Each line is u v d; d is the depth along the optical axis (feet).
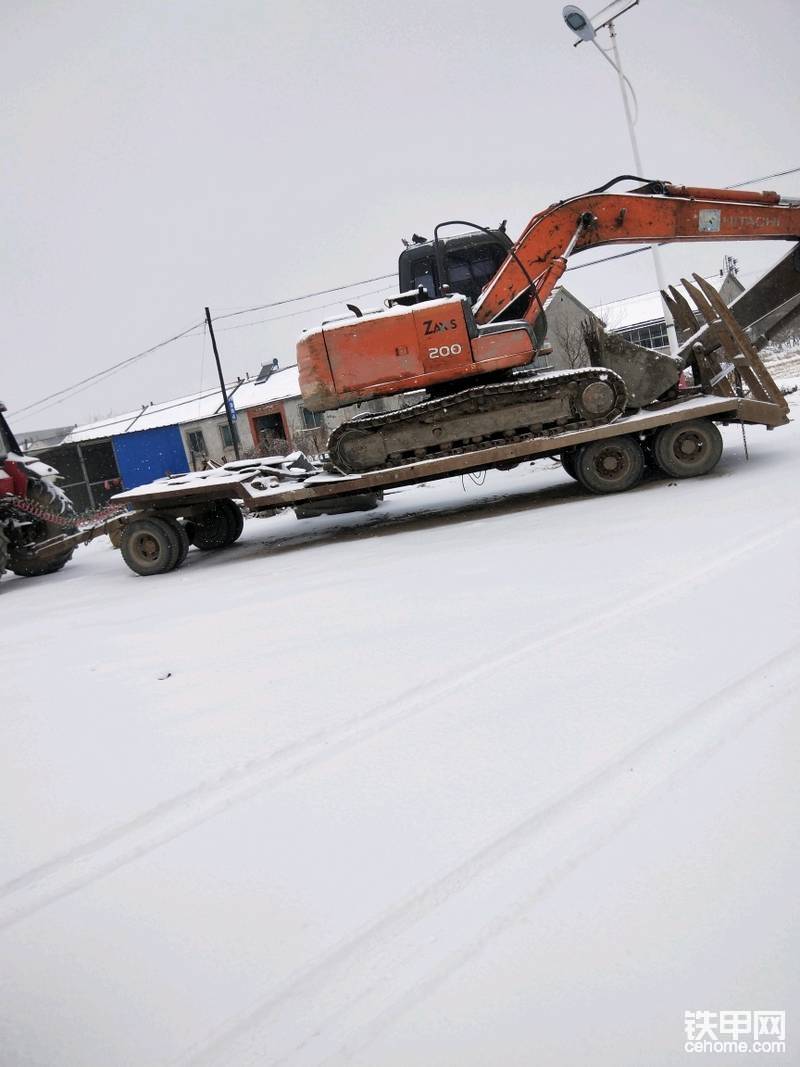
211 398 107.76
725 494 20.17
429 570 17.61
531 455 25.12
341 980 5.32
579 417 24.22
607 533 18.03
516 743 8.20
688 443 23.98
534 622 12.10
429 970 5.28
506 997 4.97
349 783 8.00
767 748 7.31
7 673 14.79
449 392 26.13
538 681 9.71
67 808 8.55
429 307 24.66
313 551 24.66
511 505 26.45
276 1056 4.80
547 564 15.97
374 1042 4.78
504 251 29.63
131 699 11.92
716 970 4.93
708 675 9.04
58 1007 5.54
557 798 7.04
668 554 14.88
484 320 26.04
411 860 6.51
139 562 26.55
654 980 4.92
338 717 9.73
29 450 88.63
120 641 16.07
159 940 6.07
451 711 9.29
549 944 5.33
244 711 10.53
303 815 7.54
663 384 24.64
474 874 6.18
